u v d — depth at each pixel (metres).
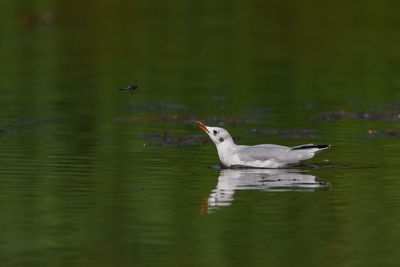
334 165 15.81
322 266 10.35
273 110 22.55
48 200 13.32
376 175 14.91
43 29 39.62
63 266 10.37
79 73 28.91
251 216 12.38
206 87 26.22
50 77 28.19
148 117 21.58
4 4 46.78
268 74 28.56
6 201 13.27
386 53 32.44
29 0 48.16
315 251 10.88
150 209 12.79
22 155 16.78
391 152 17.00
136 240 11.35
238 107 22.97
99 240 11.34
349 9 44.91
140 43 35.56
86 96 24.77
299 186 14.14
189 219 12.25
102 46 34.88
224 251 10.87
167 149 17.55
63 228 11.86
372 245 11.09
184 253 10.83
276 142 18.33
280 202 13.11
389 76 27.94
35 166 15.77
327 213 12.52
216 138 15.91
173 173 15.24
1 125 20.36
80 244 11.16
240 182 14.48
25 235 11.57
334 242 11.22
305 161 16.23
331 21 41.16
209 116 21.67
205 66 30.27
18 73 28.98
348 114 21.75
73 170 15.44
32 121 20.94
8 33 38.47
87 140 18.52
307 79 27.56
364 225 11.91
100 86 26.47
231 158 15.77
